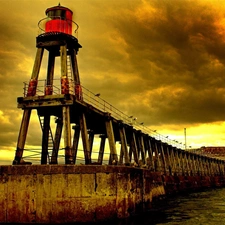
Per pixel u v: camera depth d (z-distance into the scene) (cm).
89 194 1892
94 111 2441
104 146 3625
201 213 2544
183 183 5031
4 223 1867
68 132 2084
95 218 1886
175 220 2217
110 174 1967
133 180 2181
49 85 2336
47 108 2272
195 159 7038
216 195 4416
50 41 2364
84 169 1900
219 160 9738
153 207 2830
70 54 2497
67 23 2433
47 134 2453
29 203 1862
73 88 2250
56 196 1856
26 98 2195
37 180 1873
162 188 3469
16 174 1892
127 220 2042
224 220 2231
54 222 1841
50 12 2456
